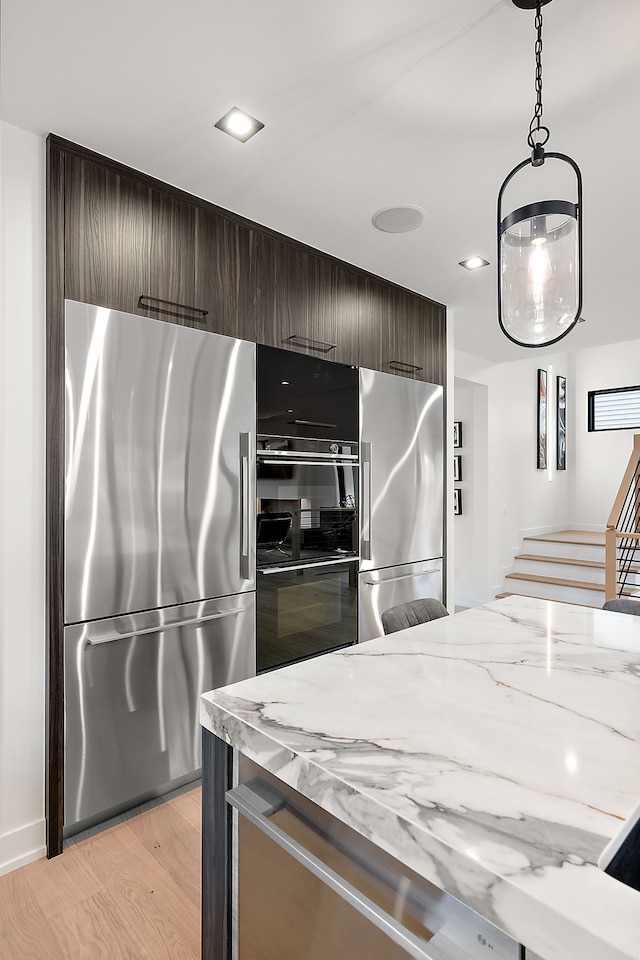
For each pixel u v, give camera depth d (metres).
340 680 1.19
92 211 1.99
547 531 6.63
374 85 1.63
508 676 1.21
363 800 0.76
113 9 1.36
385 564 3.17
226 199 2.31
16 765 1.84
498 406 5.70
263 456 2.53
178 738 2.21
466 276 3.15
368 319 3.09
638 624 1.65
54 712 1.89
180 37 1.45
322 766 0.83
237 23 1.40
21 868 1.83
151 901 1.69
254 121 1.81
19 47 1.48
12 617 1.83
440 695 1.11
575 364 7.16
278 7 1.35
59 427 1.89
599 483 6.94
